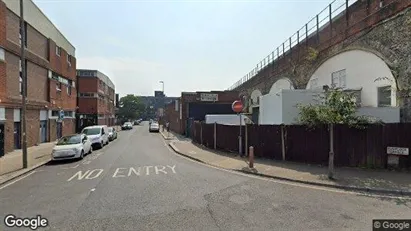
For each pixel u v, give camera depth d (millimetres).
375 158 10383
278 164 11688
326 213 5867
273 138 13102
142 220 5512
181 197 7145
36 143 22484
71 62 32938
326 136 11352
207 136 20016
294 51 23438
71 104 32969
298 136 12180
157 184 8648
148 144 23781
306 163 11750
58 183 9203
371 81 14109
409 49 11766
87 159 15039
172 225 5230
